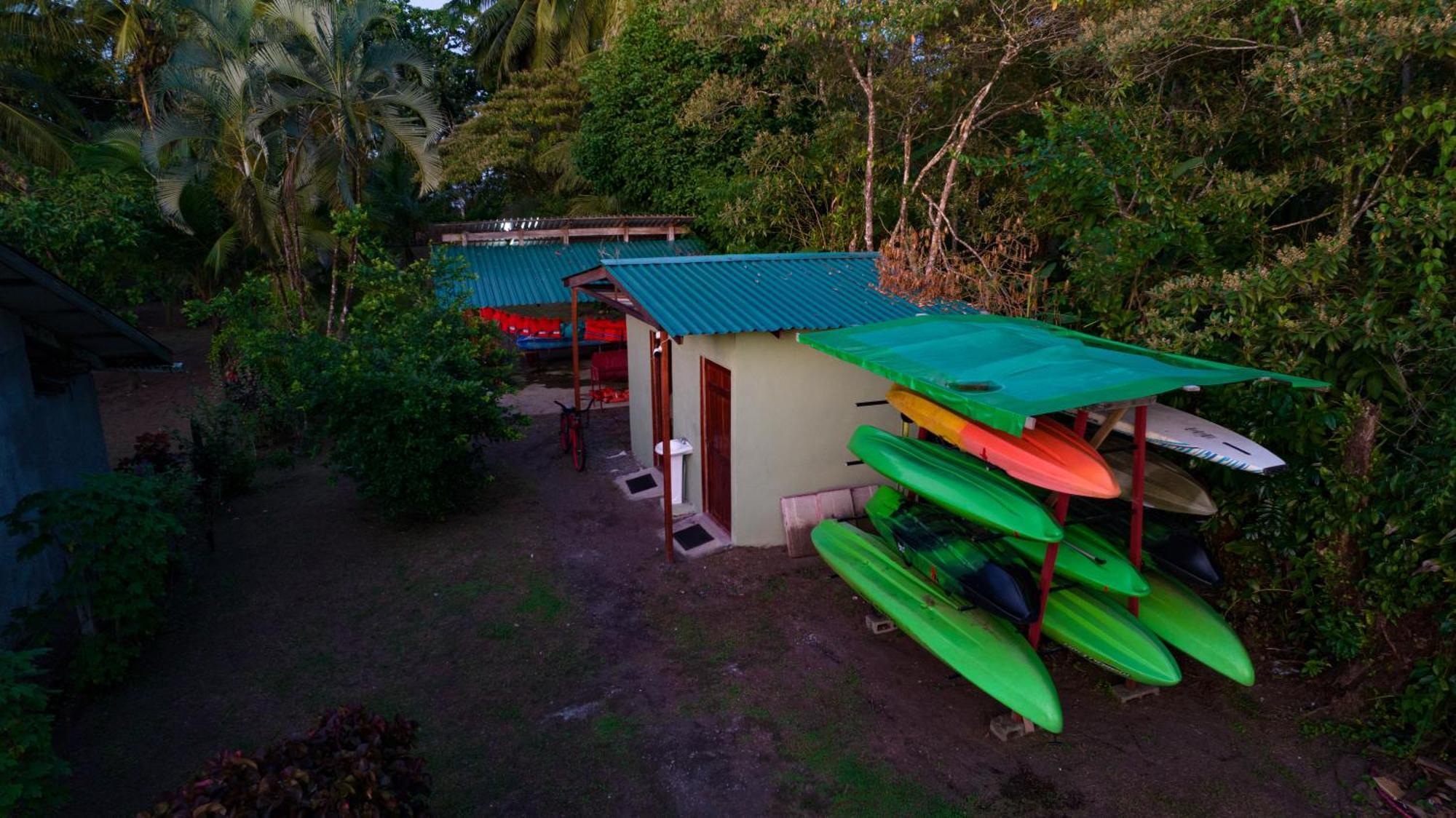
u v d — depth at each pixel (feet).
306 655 24.40
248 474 39.04
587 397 58.44
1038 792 18.03
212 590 28.60
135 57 70.54
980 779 18.49
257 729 20.81
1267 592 23.07
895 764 19.04
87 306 24.12
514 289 60.95
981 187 46.24
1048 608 21.11
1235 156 30.14
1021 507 19.94
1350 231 22.29
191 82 47.16
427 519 35.12
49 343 26.55
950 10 38.14
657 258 35.47
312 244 61.31
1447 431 19.12
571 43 89.56
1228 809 17.42
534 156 89.25
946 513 23.90
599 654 24.25
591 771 19.03
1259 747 19.34
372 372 32.12
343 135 52.19
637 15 63.46
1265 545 22.89
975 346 22.13
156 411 55.47
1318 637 21.70
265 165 56.24
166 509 30.30
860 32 40.14
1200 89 29.40
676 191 64.23
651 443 40.50
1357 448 20.79
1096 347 22.02
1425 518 19.48
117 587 22.24
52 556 25.62
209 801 12.01
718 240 61.16
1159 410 22.67
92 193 44.73
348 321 37.73
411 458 32.35
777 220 52.44
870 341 23.65
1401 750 18.54
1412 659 19.60
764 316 28.76
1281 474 22.21
